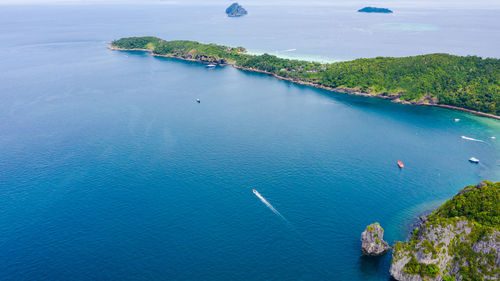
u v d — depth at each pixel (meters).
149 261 119.88
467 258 104.75
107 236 132.88
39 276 114.94
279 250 124.50
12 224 141.38
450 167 183.25
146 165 187.25
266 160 191.25
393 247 124.19
